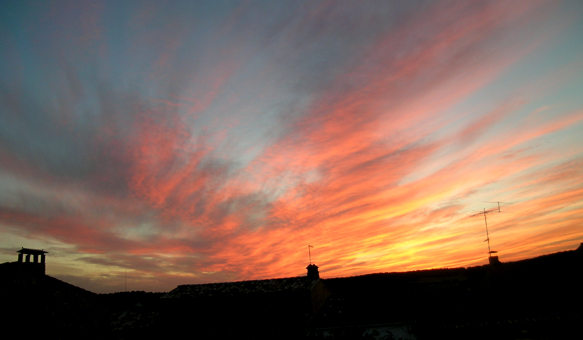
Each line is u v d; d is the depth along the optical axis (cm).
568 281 2498
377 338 2622
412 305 2983
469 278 3136
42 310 3506
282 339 2936
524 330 2284
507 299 2573
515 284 2683
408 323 2838
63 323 3494
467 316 2550
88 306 4119
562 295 2423
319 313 3512
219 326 3841
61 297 3938
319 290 4162
